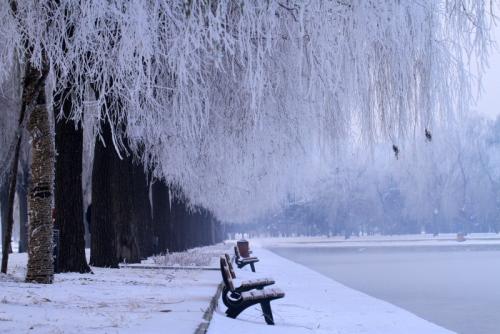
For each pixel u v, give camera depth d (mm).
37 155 11422
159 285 12430
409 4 8719
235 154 13594
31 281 11281
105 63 8203
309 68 8945
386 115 9195
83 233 15008
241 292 9500
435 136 9680
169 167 20875
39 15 8344
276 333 8312
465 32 8836
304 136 10992
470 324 11055
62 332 5980
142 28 7277
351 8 8289
